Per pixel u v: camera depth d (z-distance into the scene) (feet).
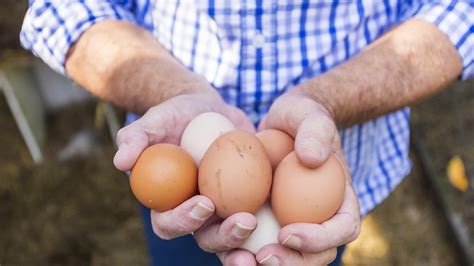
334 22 1.89
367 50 1.93
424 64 1.91
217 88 1.94
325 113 1.64
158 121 1.66
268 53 1.89
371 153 2.16
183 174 1.57
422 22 1.95
